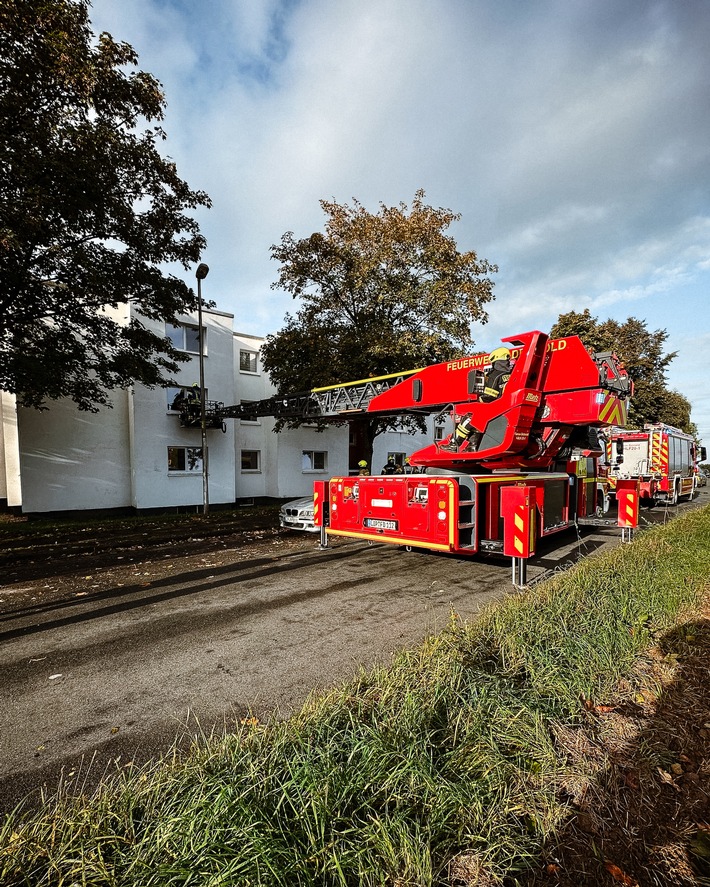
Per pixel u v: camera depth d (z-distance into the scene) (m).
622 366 6.61
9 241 8.53
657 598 4.23
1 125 8.91
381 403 8.34
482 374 6.59
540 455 6.79
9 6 8.21
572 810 1.99
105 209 10.73
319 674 3.39
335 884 1.56
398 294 15.88
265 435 22.70
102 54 9.73
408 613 4.76
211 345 19.64
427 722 2.35
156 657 3.76
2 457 19.53
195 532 10.93
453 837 1.78
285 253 17.09
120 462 17.69
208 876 1.52
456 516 5.82
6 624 4.65
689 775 2.22
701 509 12.41
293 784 1.87
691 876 1.70
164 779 2.05
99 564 7.49
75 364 12.85
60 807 1.94
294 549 8.38
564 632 3.38
